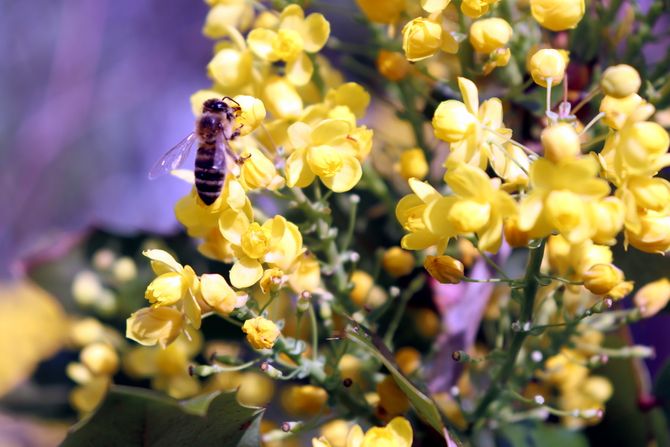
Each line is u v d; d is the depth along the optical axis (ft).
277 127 0.97
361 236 1.08
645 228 0.88
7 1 2.14
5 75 2.15
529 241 0.89
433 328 1.05
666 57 1.02
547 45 1.00
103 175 2.12
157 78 2.20
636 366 1.04
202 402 0.88
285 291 0.99
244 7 1.03
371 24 1.02
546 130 0.85
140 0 2.20
